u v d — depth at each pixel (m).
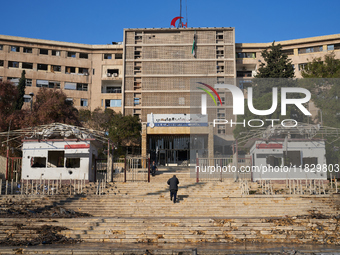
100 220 16.89
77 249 13.69
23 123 34.06
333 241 15.34
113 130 45.72
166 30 60.34
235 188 22.19
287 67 47.22
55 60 61.38
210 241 15.62
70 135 26.02
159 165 40.12
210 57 59.50
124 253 13.52
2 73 58.66
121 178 27.89
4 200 19.78
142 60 59.69
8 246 14.38
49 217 17.36
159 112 58.06
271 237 15.81
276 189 22.27
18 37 60.09
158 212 19.02
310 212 18.70
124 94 59.03
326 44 60.88
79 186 22.95
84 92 61.44
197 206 19.38
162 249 13.74
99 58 62.97
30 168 25.31
